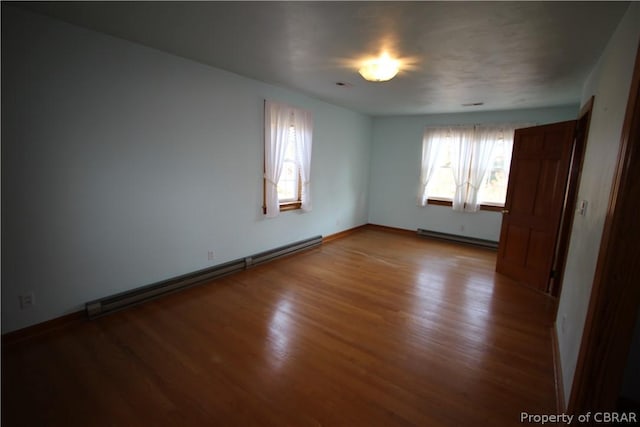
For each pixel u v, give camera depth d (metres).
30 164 2.26
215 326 2.67
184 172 3.20
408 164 6.12
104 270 2.75
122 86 2.65
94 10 2.08
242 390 1.96
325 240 5.58
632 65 1.55
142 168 2.87
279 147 4.12
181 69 3.03
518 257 3.85
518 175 3.86
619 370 1.40
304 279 3.76
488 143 5.16
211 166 3.44
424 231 6.00
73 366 2.12
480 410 1.86
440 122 5.66
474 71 3.01
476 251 5.16
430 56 2.66
